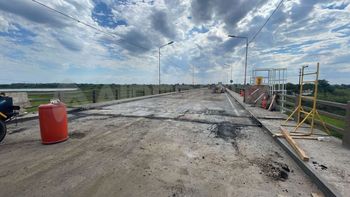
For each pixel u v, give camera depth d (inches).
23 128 286.5
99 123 328.8
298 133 250.2
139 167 158.7
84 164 163.5
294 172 154.2
